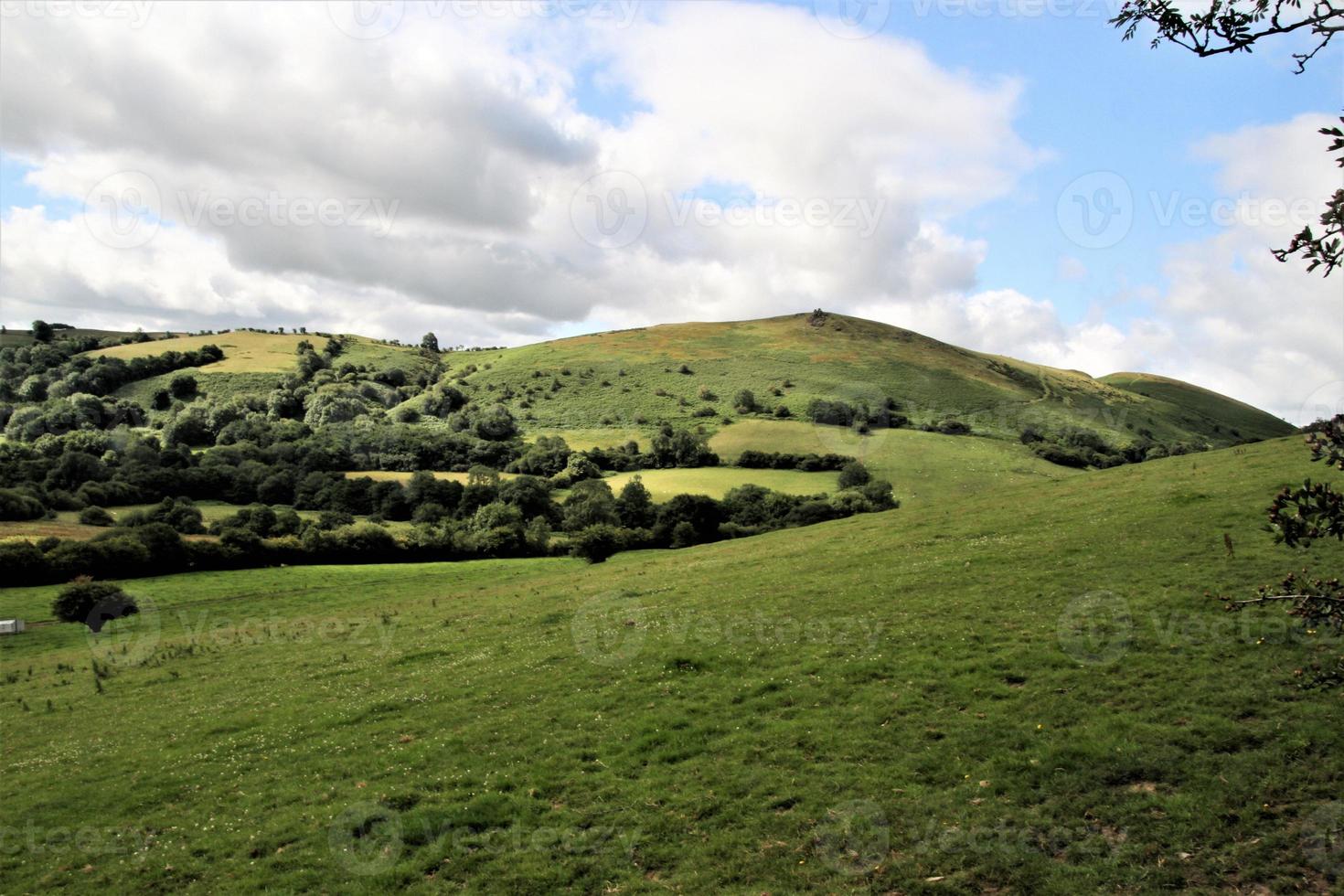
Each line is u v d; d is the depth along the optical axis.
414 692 26.61
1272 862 13.26
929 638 24.88
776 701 21.88
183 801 20.25
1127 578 27.34
